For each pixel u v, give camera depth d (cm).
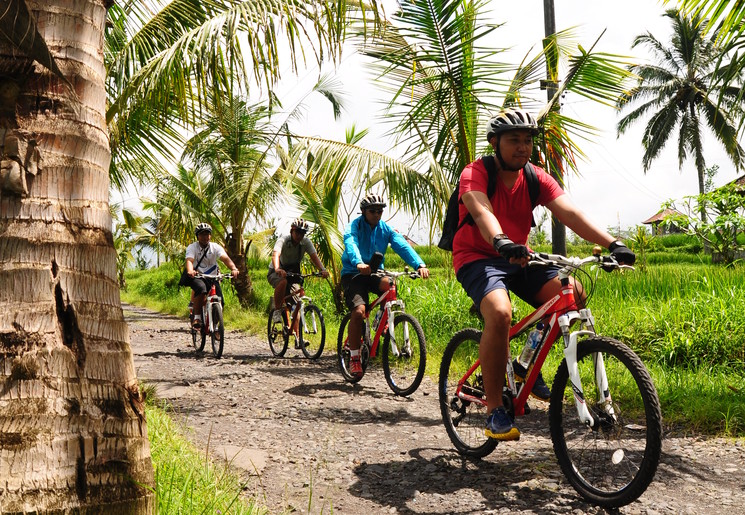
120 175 922
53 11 238
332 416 535
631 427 324
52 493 213
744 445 418
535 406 552
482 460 401
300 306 908
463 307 947
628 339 715
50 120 232
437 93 793
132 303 2648
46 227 227
